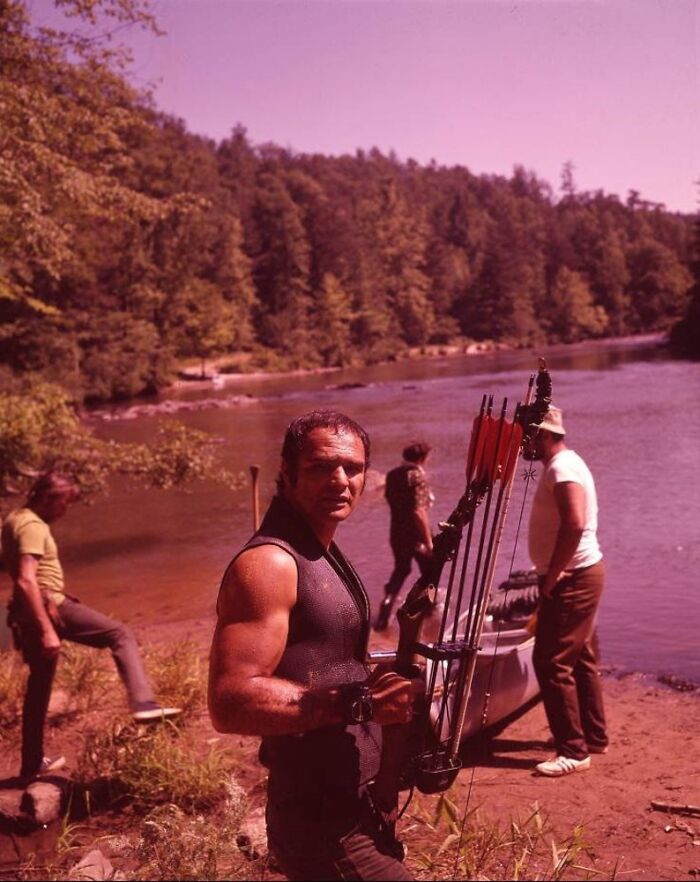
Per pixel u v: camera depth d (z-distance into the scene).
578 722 4.63
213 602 9.40
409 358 92.56
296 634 2.16
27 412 12.79
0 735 5.34
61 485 4.85
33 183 12.63
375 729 2.30
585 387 37.53
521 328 111.19
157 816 3.63
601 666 6.66
